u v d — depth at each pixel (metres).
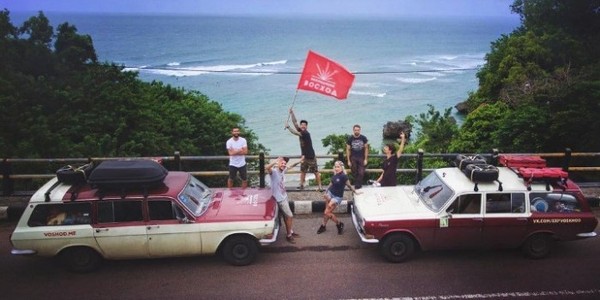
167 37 174.50
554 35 35.28
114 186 8.29
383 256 8.87
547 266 8.62
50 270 8.70
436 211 8.67
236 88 78.50
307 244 9.62
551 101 22.52
